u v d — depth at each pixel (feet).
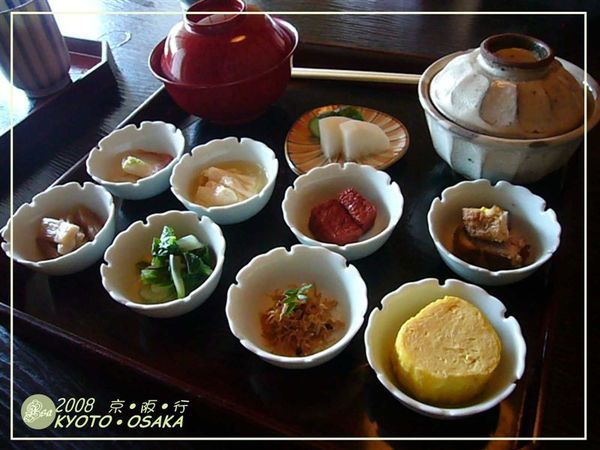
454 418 0.82
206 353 0.99
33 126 1.50
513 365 0.83
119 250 1.08
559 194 1.20
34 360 1.03
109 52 1.74
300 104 1.53
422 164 1.31
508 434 0.84
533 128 1.02
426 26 1.74
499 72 1.04
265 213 1.25
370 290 1.07
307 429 0.87
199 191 1.23
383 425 0.86
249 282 1.01
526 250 1.06
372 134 1.29
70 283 1.13
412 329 0.85
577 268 1.05
